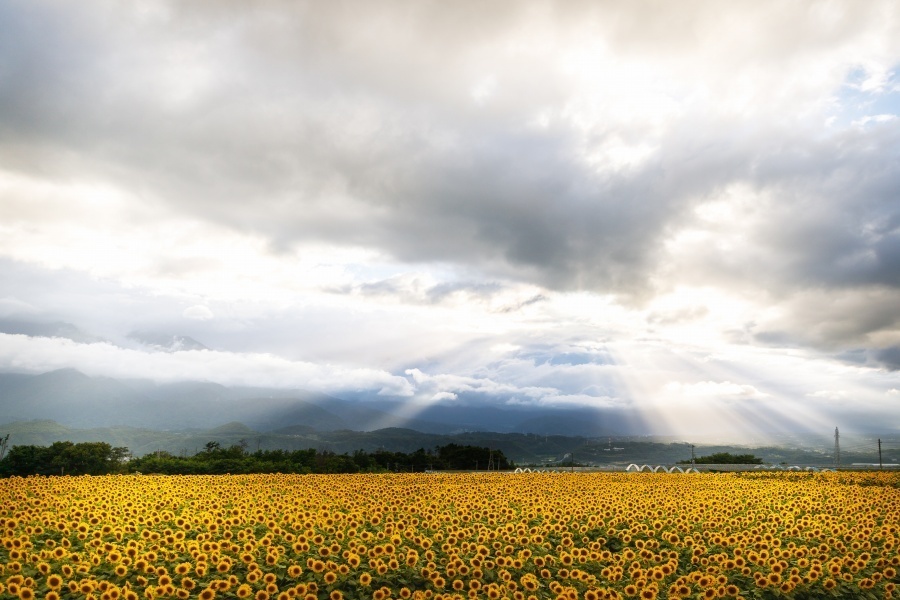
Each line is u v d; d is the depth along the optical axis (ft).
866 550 59.06
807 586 49.11
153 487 96.37
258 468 172.14
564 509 77.97
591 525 70.23
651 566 55.57
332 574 48.83
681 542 63.05
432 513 73.82
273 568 51.83
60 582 45.27
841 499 88.17
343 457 226.38
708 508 81.05
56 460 163.32
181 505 78.84
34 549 55.98
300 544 55.36
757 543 58.95
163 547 55.62
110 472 164.55
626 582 50.67
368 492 93.86
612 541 66.18
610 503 82.79
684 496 93.15
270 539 57.06
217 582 46.39
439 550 58.49
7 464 163.73
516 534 63.62
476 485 109.70
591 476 139.64
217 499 83.56
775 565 50.70
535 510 77.10
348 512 75.15
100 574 48.88
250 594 45.68
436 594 47.16
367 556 54.65
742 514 79.92
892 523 71.46
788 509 80.07
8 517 65.57
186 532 62.69
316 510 75.31
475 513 75.51
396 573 51.42
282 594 44.80
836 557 55.83
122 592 44.62
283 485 106.22
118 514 68.49
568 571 52.90
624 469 233.14
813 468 207.82
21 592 42.50
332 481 116.26
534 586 49.14
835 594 48.14
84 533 58.29
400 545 58.49
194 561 51.78
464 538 61.77
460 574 51.70
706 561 54.85
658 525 69.67
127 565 50.06
